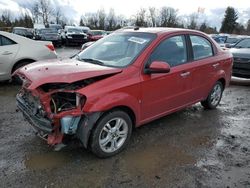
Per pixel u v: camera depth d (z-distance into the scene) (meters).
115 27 70.50
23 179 3.46
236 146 4.53
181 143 4.54
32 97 3.92
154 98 4.45
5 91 7.24
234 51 9.52
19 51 7.60
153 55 4.42
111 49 4.71
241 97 7.46
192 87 5.20
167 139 4.66
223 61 5.93
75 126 3.61
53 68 3.89
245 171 3.81
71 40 26.53
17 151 4.09
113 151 4.02
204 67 5.36
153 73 4.26
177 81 4.79
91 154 4.07
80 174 3.60
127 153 4.15
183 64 4.94
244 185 3.50
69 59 4.72
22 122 5.14
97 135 3.78
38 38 26.00
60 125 3.58
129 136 4.21
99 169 3.72
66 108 3.61
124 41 4.75
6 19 69.88
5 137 4.52
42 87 3.72
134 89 4.08
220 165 3.93
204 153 4.25
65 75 3.58
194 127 5.20
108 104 3.71
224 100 7.09
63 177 3.53
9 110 5.78
